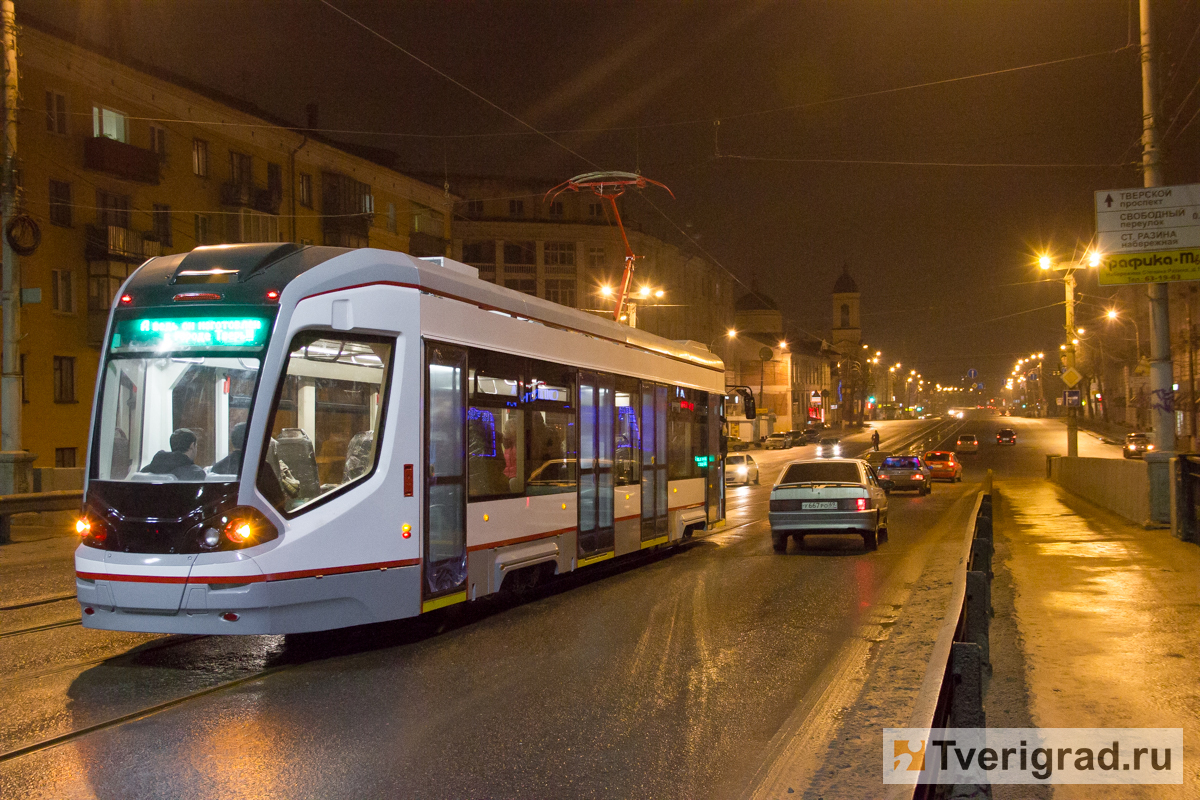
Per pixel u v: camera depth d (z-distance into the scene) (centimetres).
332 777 491
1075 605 1000
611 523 1213
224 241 3541
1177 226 1543
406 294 808
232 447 709
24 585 1184
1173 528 1602
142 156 3127
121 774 496
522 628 900
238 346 725
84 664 748
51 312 2933
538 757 525
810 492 1532
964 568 675
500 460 940
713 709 622
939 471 4162
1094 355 9550
